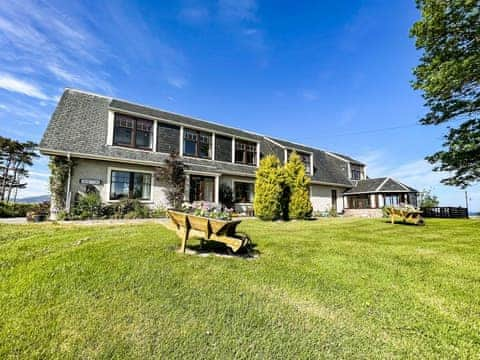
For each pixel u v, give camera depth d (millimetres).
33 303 2734
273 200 12938
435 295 3291
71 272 3510
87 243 5117
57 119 10977
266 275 3801
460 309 2912
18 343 2107
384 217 16391
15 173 26500
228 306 2787
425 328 2498
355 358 2043
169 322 2455
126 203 10945
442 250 5922
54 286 3109
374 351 2133
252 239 6535
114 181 11336
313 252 5387
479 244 6688
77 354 2012
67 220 9445
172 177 11688
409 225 11188
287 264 4426
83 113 12008
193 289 3168
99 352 2037
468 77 10000
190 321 2484
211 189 14562
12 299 2809
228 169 15094
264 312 2701
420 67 11836
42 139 9797
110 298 2875
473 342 2283
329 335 2344
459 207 18562
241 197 16031
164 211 11750
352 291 3357
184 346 2129
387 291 3391
